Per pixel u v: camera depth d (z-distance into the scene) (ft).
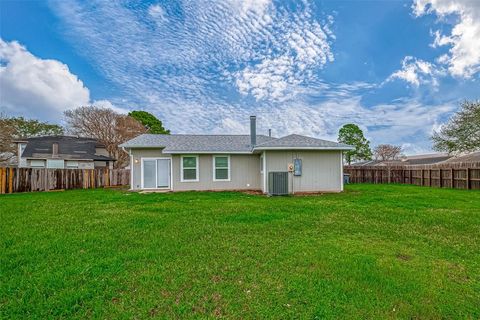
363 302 9.30
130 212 25.43
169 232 17.93
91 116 97.09
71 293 9.75
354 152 114.73
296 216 22.86
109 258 13.12
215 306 9.05
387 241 16.02
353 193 41.78
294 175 43.96
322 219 21.71
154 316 8.46
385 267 12.12
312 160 44.57
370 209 26.25
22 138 95.55
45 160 89.40
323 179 44.57
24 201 34.32
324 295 9.75
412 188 51.13
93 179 63.77
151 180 51.96
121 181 71.15
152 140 54.54
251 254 13.69
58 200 35.24
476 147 66.13
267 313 8.64
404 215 23.24
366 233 17.66
